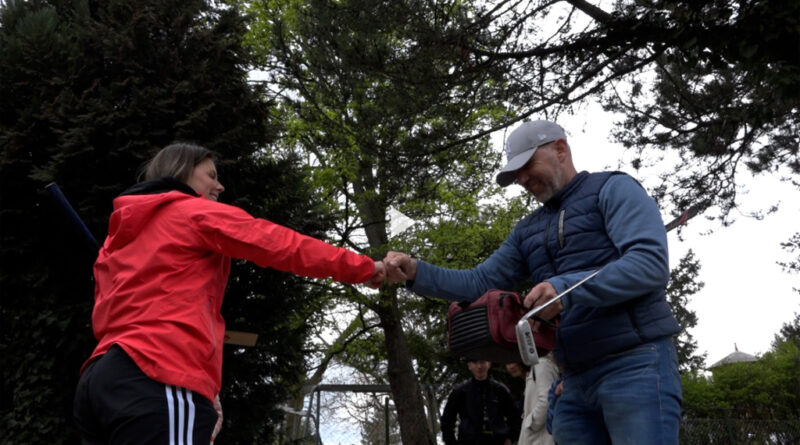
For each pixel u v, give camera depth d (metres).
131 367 2.04
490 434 6.79
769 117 9.02
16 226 7.47
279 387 9.06
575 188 2.82
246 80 10.01
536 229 2.92
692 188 11.36
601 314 2.61
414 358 19.61
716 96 10.70
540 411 5.40
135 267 2.16
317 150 13.41
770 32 7.13
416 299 17.34
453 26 8.44
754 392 29.62
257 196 9.06
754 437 14.77
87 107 7.64
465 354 2.77
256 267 8.56
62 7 8.96
